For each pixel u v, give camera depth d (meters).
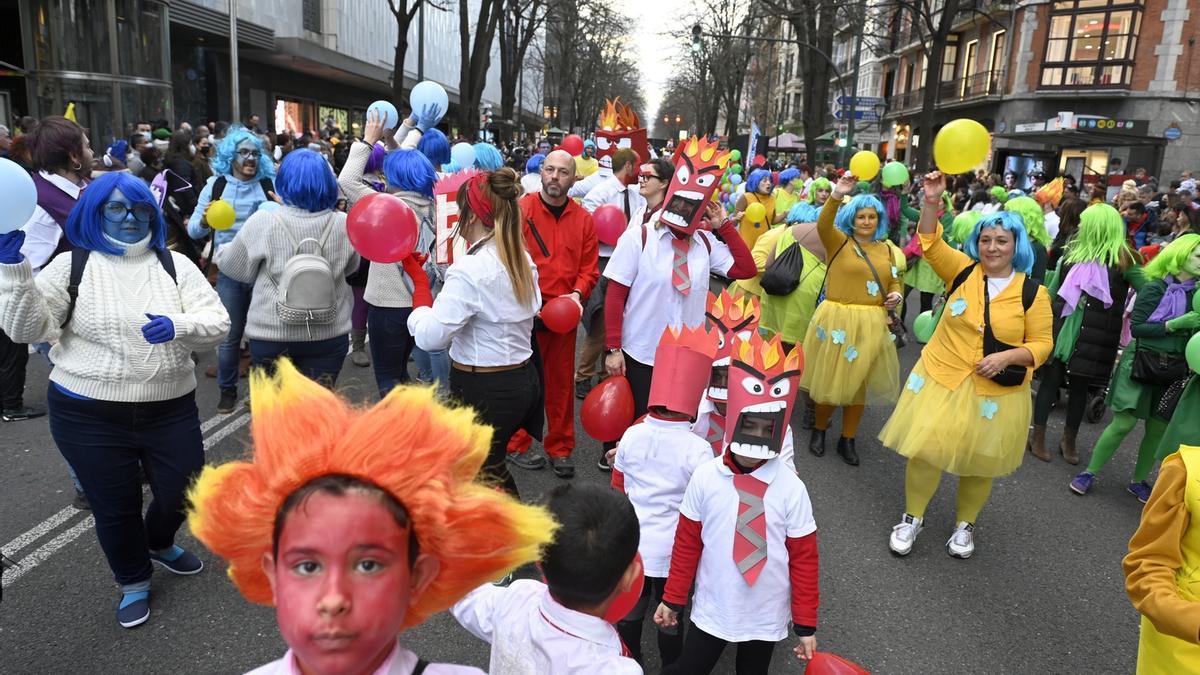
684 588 2.65
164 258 3.09
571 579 1.78
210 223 5.21
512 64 35.06
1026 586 4.01
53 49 17.59
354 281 5.21
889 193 9.43
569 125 57.28
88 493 3.04
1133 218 11.23
